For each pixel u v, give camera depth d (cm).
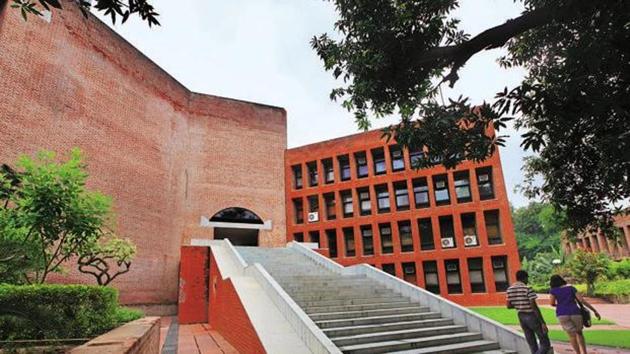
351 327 834
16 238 648
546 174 787
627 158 482
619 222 3516
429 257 2473
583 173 689
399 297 1104
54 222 658
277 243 2533
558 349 848
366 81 663
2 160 1336
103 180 1758
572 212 752
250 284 1035
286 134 2806
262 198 2564
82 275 1565
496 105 533
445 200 2552
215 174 2439
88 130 1719
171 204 2164
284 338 705
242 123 2636
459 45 562
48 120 1533
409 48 608
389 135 664
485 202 2409
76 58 1706
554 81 522
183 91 2417
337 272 1462
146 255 1930
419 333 841
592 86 480
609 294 2506
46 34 1570
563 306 725
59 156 1562
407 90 663
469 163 2495
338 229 2781
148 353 519
